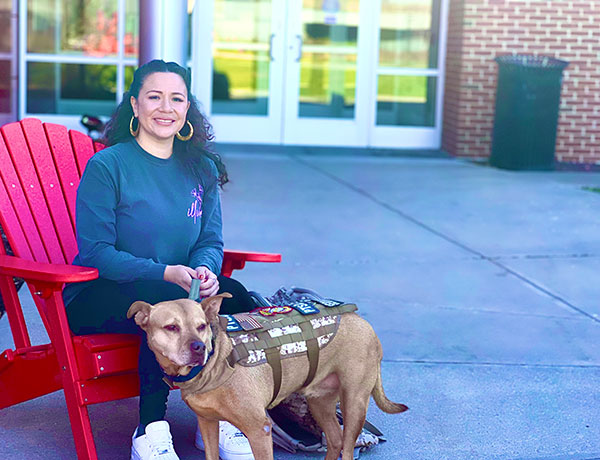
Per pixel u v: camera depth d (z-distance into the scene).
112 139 3.30
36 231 3.51
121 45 9.97
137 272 3.03
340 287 5.46
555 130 9.78
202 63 10.39
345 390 2.95
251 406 2.70
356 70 10.70
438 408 3.77
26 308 4.81
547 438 3.49
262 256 3.61
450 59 10.58
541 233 6.96
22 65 9.73
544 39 10.13
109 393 3.07
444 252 6.37
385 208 7.65
